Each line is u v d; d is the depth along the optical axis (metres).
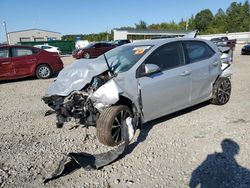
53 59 11.88
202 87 5.73
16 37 63.09
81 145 4.45
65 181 3.45
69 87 4.44
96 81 4.32
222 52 6.71
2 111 6.56
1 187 3.34
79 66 4.75
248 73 11.73
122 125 4.29
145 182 3.37
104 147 4.36
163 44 5.08
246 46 23.89
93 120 4.26
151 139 4.59
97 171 3.65
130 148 4.29
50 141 4.64
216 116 5.67
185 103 5.38
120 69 4.61
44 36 65.56
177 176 3.48
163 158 3.94
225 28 87.25
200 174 3.50
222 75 6.35
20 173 3.65
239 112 5.92
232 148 4.18
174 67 5.09
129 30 52.69
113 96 4.05
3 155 4.16
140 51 4.91
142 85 4.49
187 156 3.98
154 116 4.82
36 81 11.09
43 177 3.55
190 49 5.54
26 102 7.43
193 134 4.76
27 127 5.36
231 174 3.47
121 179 3.45
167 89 4.88
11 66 10.91
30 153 4.21
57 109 4.50
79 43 39.91
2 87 10.01
